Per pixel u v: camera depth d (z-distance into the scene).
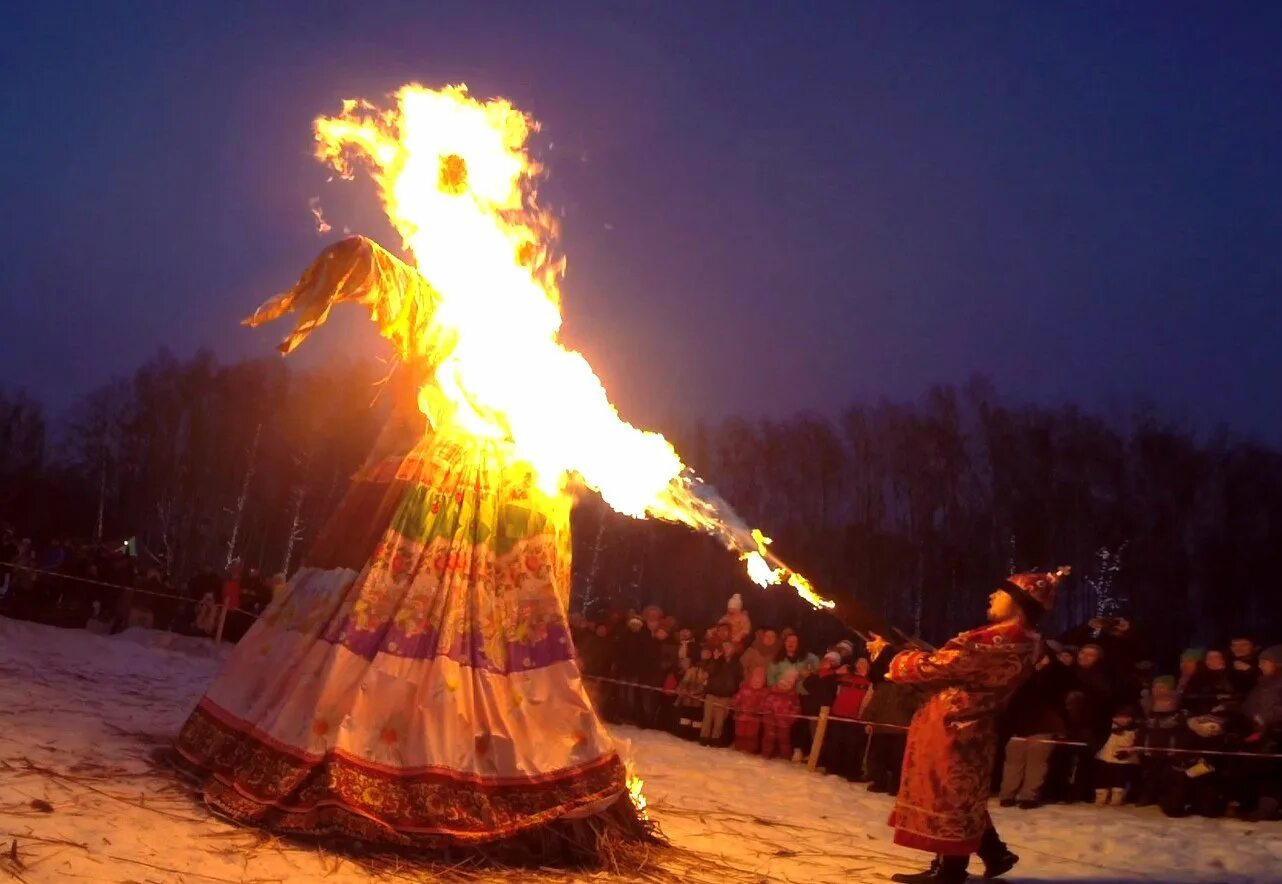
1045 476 27.28
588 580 27.89
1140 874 7.23
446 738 5.44
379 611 5.66
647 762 10.11
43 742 6.02
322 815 5.17
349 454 37.00
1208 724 9.98
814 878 5.92
